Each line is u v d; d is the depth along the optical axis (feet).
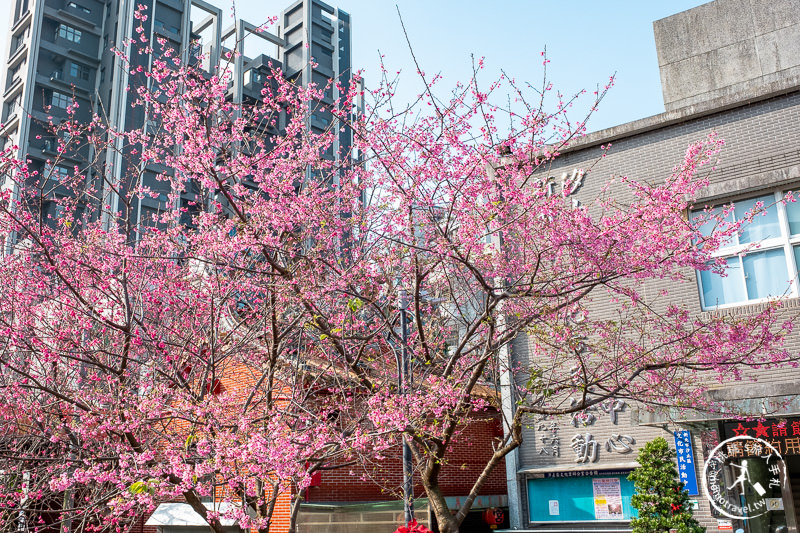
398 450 52.85
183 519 51.88
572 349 32.32
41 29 201.16
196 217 32.22
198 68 31.83
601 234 27.84
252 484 30.63
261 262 34.06
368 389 32.63
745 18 52.75
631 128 48.75
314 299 30.01
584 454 46.29
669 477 38.14
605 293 46.62
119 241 33.01
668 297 45.21
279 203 28.63
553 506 47.24
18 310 36.32
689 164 31.22
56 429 34.45
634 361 31.32
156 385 31.50
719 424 41.04
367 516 48.73
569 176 50.44
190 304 36.63
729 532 40.37
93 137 38.50
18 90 199.11
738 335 32.86
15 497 35.96
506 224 28.71
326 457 29.99
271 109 32.86
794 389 36.37
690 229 30.71
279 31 252.83
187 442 27.99
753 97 45.03
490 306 28.96
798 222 42.75
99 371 36.68
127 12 200.23
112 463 30.76
